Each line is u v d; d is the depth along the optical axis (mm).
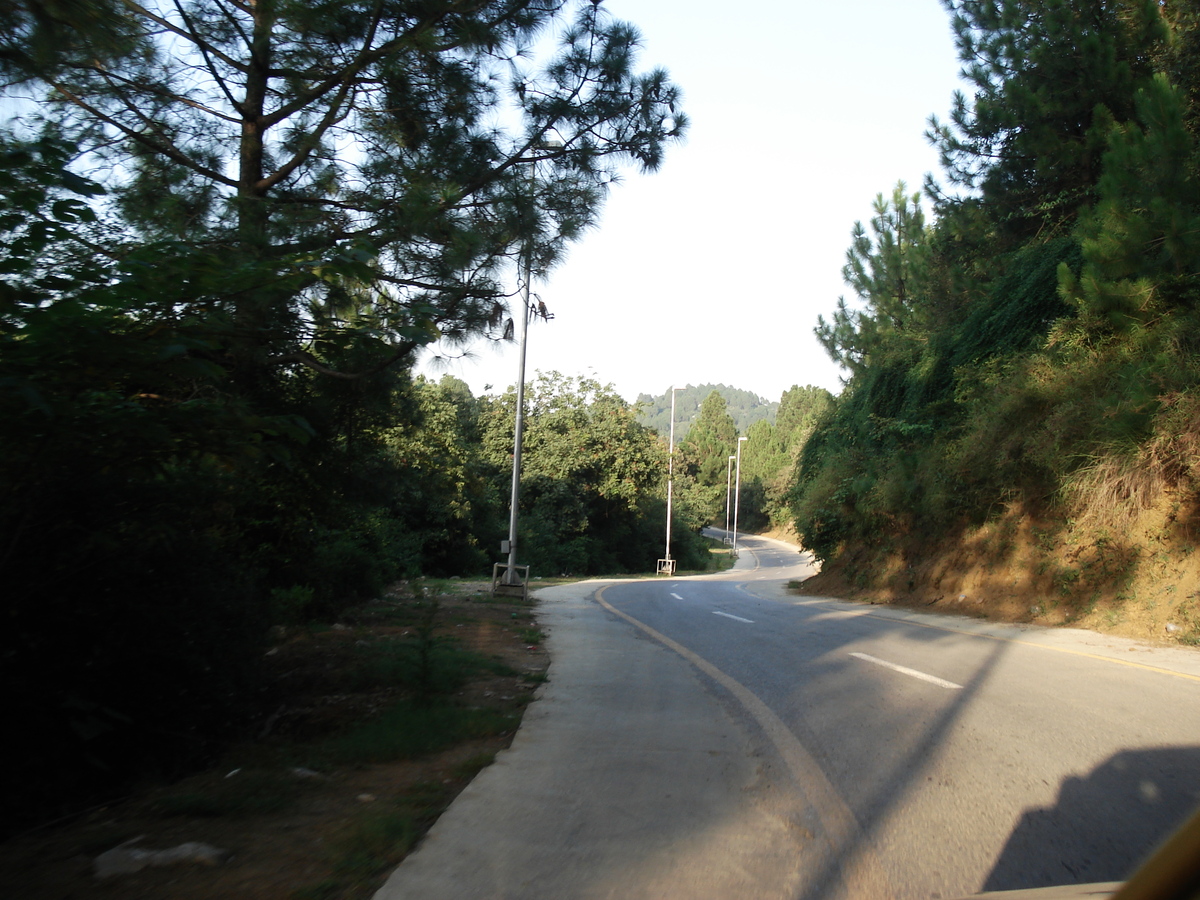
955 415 21547
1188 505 13250
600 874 4031
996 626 14594
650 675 9727
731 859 4234
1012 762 5793
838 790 5340
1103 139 19453
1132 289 14172
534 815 4852
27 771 5281
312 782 5445
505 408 51906
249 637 7363
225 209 8250
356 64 8219
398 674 8719
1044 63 20062
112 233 6703
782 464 106188
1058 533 16016
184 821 4668
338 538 17266
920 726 6926
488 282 8648
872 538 24266
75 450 5082
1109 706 7488
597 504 56844
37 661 5508
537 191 9023
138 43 7691
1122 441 13977
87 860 4105
